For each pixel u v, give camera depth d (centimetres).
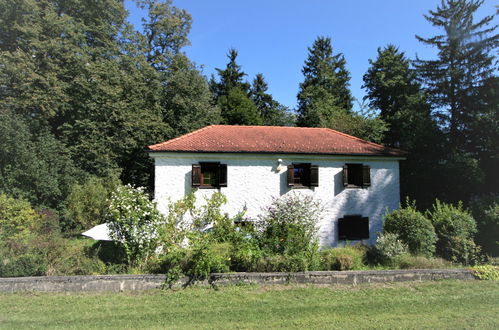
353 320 560
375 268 870
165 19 2639
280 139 1501
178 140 1384
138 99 2283
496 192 1962
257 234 860
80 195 1568
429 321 552
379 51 3075
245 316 580
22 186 1595
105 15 2323
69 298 675
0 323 550
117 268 812
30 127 1788
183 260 777
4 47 1905
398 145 2423
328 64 4253
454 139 2252
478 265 887
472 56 2294
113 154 2039
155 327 535
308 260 816
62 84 1864
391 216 1057
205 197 1218
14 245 816
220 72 4378
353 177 1464
